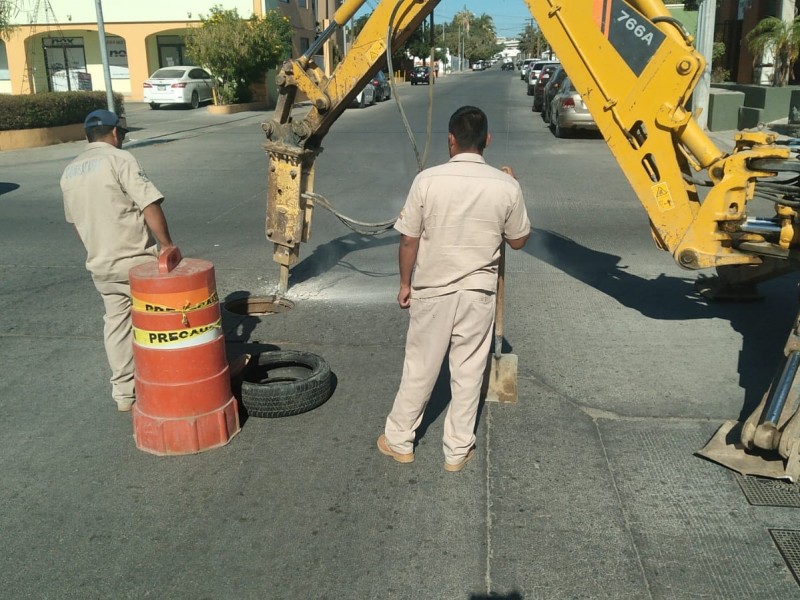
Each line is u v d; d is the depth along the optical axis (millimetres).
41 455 4188
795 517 3578
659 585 3139
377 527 3518
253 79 30234
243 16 32625
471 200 3602
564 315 6359
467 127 3695
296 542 3416
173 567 3256
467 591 3104
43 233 9531
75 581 3176
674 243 5387
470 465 4039
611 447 4230
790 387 3955
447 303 3682
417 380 3871
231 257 8234
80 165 4270
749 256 5277
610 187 11953
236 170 14242
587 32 5227
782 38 20953
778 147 5121
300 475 3961
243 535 3469
